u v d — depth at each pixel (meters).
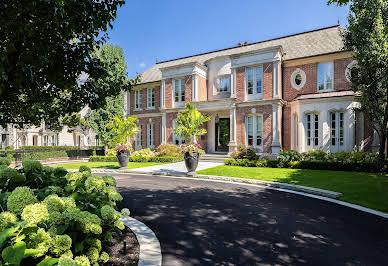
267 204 6.41
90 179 3.48
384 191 7.16
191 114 12.01
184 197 7.27
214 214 5.59
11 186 3.48
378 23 9.30
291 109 15.85
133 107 24.81
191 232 4.48
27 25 2.11
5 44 2.29
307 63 16.64
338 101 13.63
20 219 2.37
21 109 3.30
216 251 3.70
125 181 10.33
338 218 5.24
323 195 7.23
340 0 5.12
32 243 1.88
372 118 10.38
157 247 3.59
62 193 3.45
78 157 22.70
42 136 39.25
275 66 16.08
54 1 2.12
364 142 14.12
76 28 2.68
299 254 3.60
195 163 11.34
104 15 2.86
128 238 3.90
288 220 5.14
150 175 12.13
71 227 2.37
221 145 19.95
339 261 3.38
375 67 9.72
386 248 3.77
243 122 17.06
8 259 1.58
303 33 19.81
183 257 3.49
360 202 6.34
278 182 8.94
